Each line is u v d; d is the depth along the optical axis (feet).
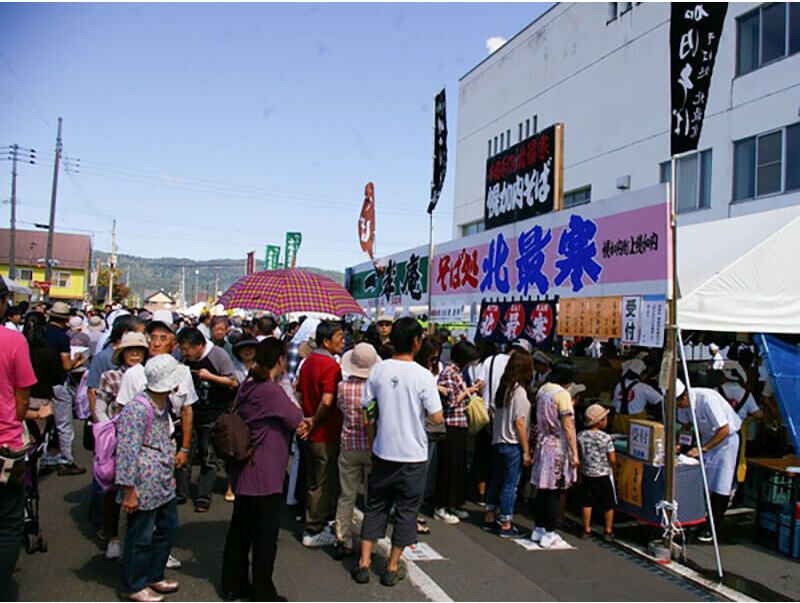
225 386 20.33
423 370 15.47
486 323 28.63
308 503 17.80
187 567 15.61
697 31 17.72
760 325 19.07
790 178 47.47
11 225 109.50
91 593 13.88
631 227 19.85
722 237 25.13
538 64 80.69
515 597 14.67
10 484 12.12
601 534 19.77
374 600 14.16
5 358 12.26
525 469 23.77
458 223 101.71
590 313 21.56
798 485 18.58
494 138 91.25
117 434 13.30
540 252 24.98
